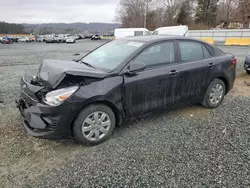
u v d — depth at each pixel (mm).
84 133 3127
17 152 3041
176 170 2662
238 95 5648
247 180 2480
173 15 62469
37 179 2541
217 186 2398
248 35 27734
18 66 10844
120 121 3459
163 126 3822
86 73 3064
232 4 58188
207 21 61375
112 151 3078
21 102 3340
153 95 3645
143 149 3113
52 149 3131
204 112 4434
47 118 2916
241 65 9969
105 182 2475
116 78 3260
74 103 2930
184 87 4008
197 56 4223
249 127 3771
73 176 2578
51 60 3879
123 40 4203
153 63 3660
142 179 2516
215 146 3186
